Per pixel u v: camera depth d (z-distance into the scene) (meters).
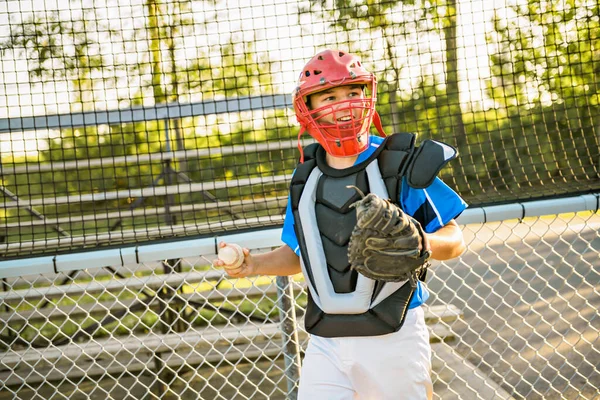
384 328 2.19
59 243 3.55
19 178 6.55
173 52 4.20
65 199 5.06
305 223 2.26
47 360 4.32
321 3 4.08
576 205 3.12
